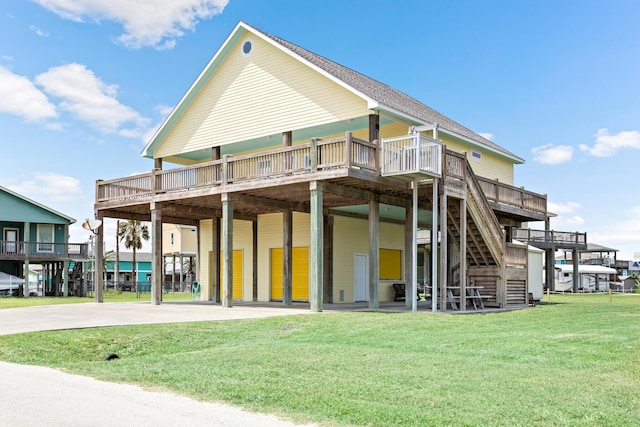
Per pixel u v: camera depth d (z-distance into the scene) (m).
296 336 11.46
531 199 23.53
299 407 5.70
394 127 19.62
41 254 36.84
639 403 5.84
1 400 5.95
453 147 21.78
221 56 21.38
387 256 24.56
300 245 21.98
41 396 6.16
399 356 8.67
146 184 19.72
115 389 6.57
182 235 48.44
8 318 13.73
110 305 19.48
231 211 17.20
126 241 59.00
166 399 6.07
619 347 9.30
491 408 5.63
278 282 22.69
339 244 22.05
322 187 15.05
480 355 8.80
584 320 13.60
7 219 38.06
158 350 10.60
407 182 16.25
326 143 14.82
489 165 24.56
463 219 16.58
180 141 22.70
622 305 20.19
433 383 6.74
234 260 24.28
